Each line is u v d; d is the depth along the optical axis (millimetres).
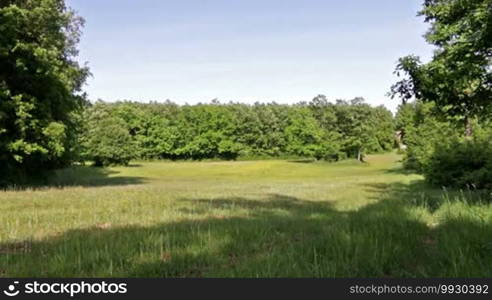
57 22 27500
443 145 22359
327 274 4918
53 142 23922
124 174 54156
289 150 84438
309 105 89688
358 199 16406
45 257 5934
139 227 8734
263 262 5434
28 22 25062
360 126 77938
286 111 92812
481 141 21219
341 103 80062
